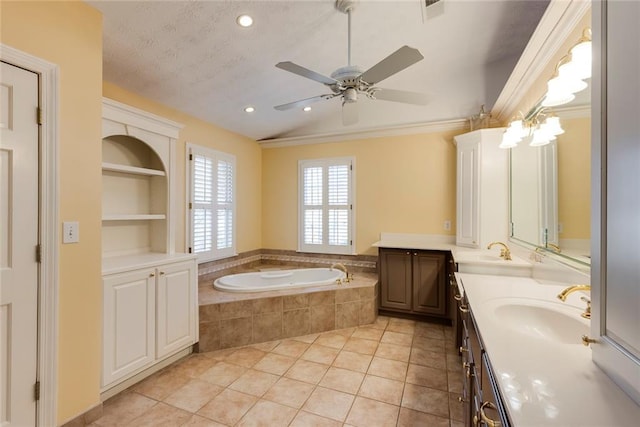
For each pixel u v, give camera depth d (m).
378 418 1.91
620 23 0.73
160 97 3.08
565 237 1.80
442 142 3.86
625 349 0.73
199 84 2.99
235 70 2.87
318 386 2.26
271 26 2.37
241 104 3.54
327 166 4.43
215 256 3.90
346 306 3.40
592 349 0.88
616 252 0.76
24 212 1.57
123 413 1.95
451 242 3.81
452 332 3.25
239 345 2.94
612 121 0.77
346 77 2.03
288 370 2.49
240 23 2.29
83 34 1.82
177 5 2.04
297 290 3.29
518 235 2.79
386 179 4.13
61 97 1.70
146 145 2.74
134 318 2.19
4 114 1.50
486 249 3.22
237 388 2.23
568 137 1.76
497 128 3.31
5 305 1.51
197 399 2.10
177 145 3.42
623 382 0.74
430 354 2.77
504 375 0.82
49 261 1.65
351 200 4.29
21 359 1.56
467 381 1.52
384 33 2.66
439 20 2.60
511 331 1.13
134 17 2.06
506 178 3.17
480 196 3.25
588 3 1.59
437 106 3.78
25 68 1.56
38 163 1.61
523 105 2.71
